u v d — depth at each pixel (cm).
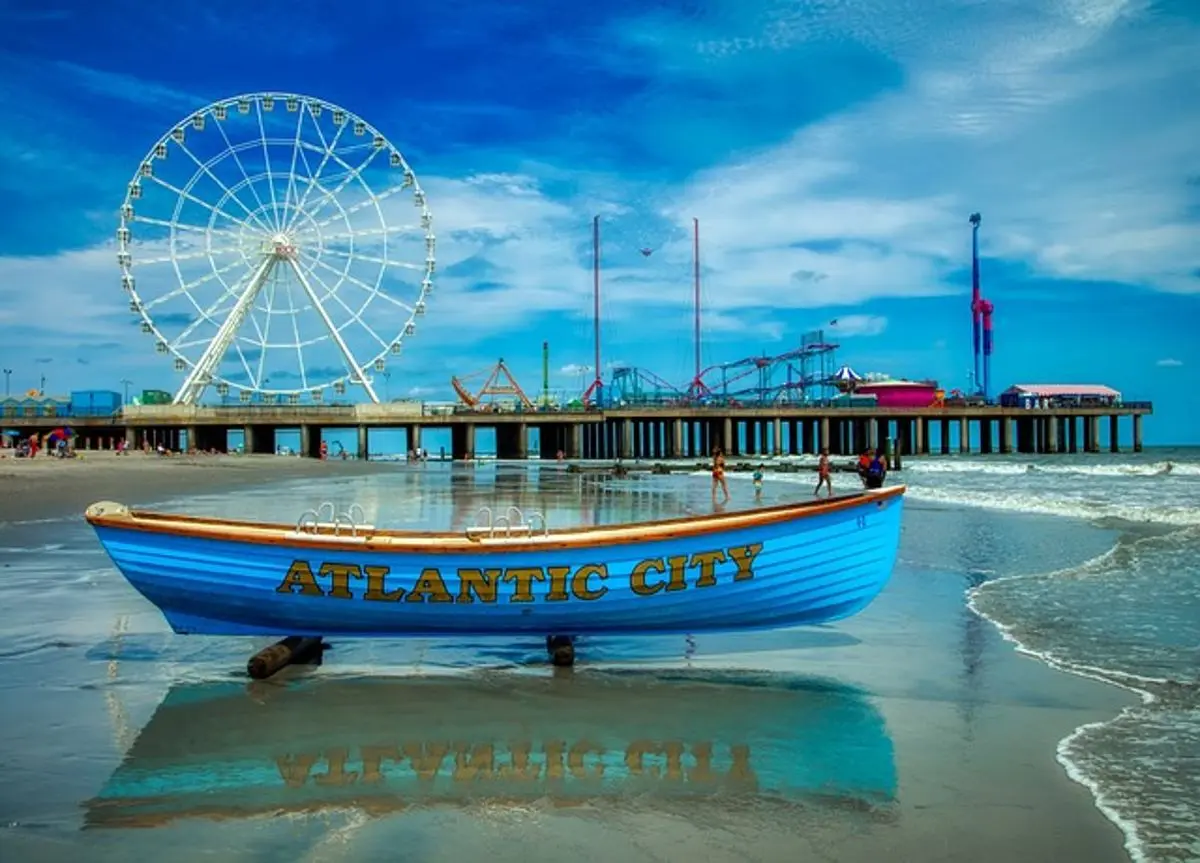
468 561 827
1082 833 505
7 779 585
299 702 756
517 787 577
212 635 933
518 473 5859
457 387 9850
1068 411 9962
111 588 1246
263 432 8281
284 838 500
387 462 8488
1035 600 1189
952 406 9588
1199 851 482
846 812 537
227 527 852
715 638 987
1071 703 748
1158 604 1153
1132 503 2838
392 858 476
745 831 511
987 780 584
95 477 3866
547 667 872
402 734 678
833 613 892
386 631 870
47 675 831
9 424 7731
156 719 707
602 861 473
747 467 6041
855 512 858
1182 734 670
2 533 1909
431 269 7500
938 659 894
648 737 673
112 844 492
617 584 837
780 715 725
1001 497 3173
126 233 6881
